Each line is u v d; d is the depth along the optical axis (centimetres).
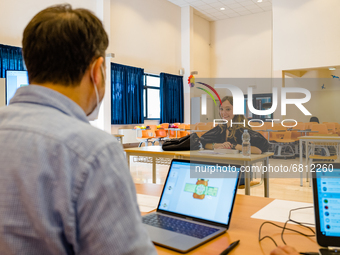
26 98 55
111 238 45
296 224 107
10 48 630
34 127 50
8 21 632
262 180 266
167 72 1059
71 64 56
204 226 101
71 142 49
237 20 1177
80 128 52
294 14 815
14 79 570
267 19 1117
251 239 94
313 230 100
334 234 83
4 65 620
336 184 86
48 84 57
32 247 46
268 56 1120
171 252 84
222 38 1209
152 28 995
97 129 54
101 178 47
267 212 120
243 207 128
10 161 48
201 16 1173
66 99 56
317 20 786
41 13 58
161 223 104
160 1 1018
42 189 46
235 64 1184
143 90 978
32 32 56
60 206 45
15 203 46
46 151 48
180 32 1105
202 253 84
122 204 47
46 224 45
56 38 55
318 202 85
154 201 136
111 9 856
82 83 59
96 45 59
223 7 1082
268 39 1117
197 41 1163
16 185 46
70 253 48
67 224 45
